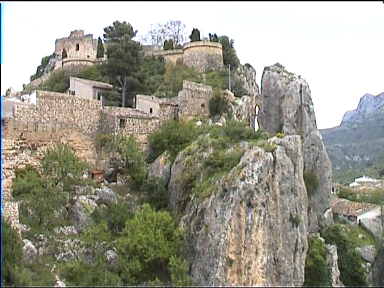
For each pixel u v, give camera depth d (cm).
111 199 6700
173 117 8169
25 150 6694
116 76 9356
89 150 7362
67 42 11044
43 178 6419
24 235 5638
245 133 7031
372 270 7531
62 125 7125
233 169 6122
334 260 6838
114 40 10931
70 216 6256
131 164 7206
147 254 5734
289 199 6100
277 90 8388
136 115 7706
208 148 6800
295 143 6506
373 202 9744
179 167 6881
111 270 5684
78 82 8838
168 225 6000
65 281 5269
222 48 10662
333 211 8650
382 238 8044
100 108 7594
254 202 5822
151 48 11325
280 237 5900
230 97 8894
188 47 10262
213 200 6066
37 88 9981
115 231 6312
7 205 5534
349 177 13325
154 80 9756
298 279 5984
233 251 5731
